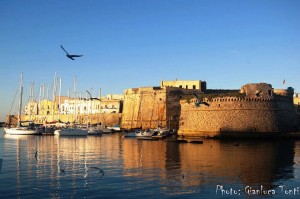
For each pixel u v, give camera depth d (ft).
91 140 241.14
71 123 369.09
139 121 364.17
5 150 169.17
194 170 109.09
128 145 197.77
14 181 93.97
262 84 257.75
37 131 303.27
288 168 112.16
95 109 449.06
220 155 144.97
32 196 79.92
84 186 88.48
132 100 376.27
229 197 79.00
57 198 78.33
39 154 152.25
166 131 281.95
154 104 355.97
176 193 82.07
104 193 82.07
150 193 81.97
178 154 149.59
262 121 252.01
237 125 252.01
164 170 109.40
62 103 492.54
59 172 106.42
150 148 177.88
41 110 462.19
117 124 400.88
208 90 388.57
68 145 198.90
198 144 200.54
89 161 129.59
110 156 144.56
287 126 266.98
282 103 266.57
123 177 98.78
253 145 192.44
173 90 355.77
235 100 255.50
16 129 303.27
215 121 258.57
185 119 279.28
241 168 112.37
